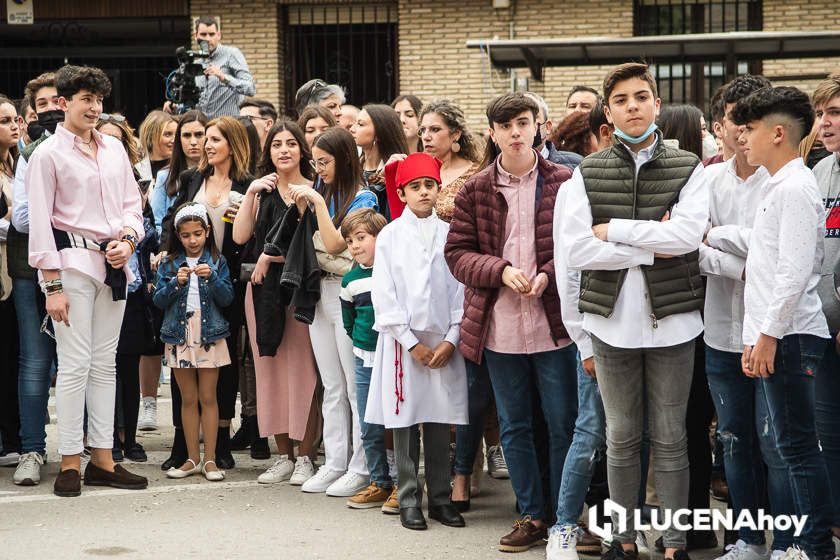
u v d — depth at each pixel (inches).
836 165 199.2
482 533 220.2
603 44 458.3
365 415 230.4
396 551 207.0
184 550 206.8
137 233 255.4
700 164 188.7
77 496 249.1
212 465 268.8
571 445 201.6
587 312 189.3
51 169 245.9
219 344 268.4
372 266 237.8
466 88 569.9
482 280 209.9
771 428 186.9
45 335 265.6
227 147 284.7
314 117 282.4
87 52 613.9
